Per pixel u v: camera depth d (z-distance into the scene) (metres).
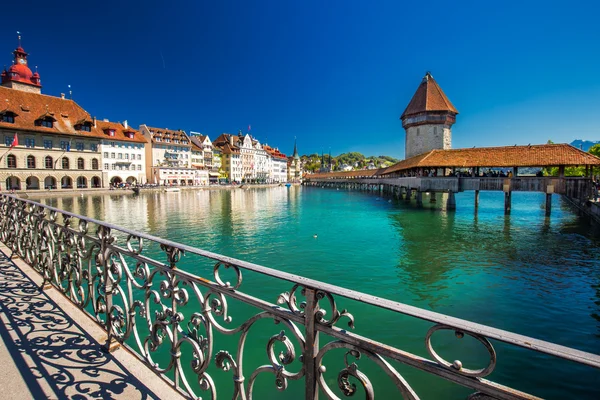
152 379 2.94
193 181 98.69
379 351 1.60
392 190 65.81
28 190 55.00
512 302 10.72
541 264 15.04
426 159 36.25
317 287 1.80
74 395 2.70
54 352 3.36
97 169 67.44
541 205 43.38
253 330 8.48
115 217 32.09
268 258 16.33
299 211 37.75
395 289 12.01
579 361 1.08
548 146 31.34
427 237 21.44
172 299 2.78
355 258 16.22
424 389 6.30
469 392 6.20
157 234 23.02
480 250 17.77
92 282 3.99
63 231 4.68
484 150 34.66
